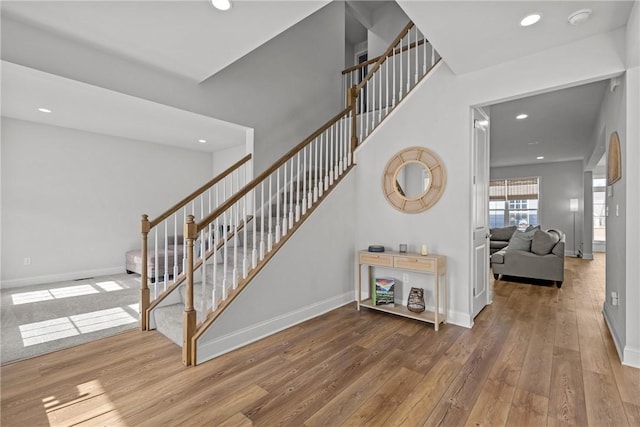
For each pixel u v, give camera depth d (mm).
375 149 3846
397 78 5180
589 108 4492
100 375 2180
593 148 5617
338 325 3127
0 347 2609
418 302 3266
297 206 3334
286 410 1799
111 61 2865
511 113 4730
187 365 2312
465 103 3121
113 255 5520
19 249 4637
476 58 2770
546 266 4715
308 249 3342
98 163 5332
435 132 3348
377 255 3451
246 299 2709
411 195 3553
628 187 2285
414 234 3496
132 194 5723
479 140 3557
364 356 2455
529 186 9156
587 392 1951
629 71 2283
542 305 3783
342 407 1824
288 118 4770
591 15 2133
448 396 1925
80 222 5172
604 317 3307
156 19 2344
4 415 1754
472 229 3176
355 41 8102
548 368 2248
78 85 2746
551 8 2055
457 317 3164
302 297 3262
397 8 6121
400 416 1742
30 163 4703
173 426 1671
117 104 3842
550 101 4203
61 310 3545
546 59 2623
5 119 4484
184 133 5215
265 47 4441
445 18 2164
